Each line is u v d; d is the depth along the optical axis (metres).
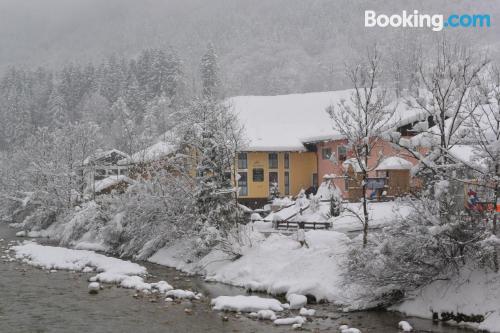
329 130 55.34
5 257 36.31
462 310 18.56
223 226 31.36
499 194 19.27
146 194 34.84
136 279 27.25
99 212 41.56
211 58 106.81
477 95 20.88
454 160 20.08
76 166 53.88
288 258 26.17
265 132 58.94
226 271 27.72
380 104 23.55
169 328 19.25
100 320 20.33
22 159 74.19
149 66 140.62
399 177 40.06
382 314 20.30
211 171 33.56
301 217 37.19
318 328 18.80
